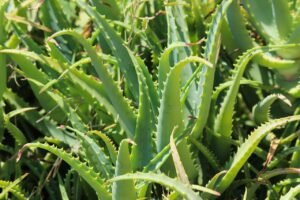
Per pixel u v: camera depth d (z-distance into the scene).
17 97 2.46
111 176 2.16
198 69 2.19
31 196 2.31
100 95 2.29
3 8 2.29
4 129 2.43
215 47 2.12
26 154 2.39
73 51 2.54
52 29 2.57
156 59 2.47
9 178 2.39
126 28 2.47
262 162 2.37
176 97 2.08
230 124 2.26
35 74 2.36
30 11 2.68
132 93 2.35
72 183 2.38
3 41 2.34
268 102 2.27
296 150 2.22
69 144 2.35
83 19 2.69
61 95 2.33
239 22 2.41
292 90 2.39
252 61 2.46
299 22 2.32
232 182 2.26
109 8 2.54
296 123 2.37
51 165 2.40
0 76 2.33
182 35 2.40
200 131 2.23
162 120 2.13
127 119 2.23
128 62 2.30
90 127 2.34
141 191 2.10
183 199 2.06
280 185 2.25
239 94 2.48
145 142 2.19
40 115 2.44
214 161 2.27
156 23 2.62
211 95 2.19
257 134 2.06
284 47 2.26
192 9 2.47
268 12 2.40
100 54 2.38
